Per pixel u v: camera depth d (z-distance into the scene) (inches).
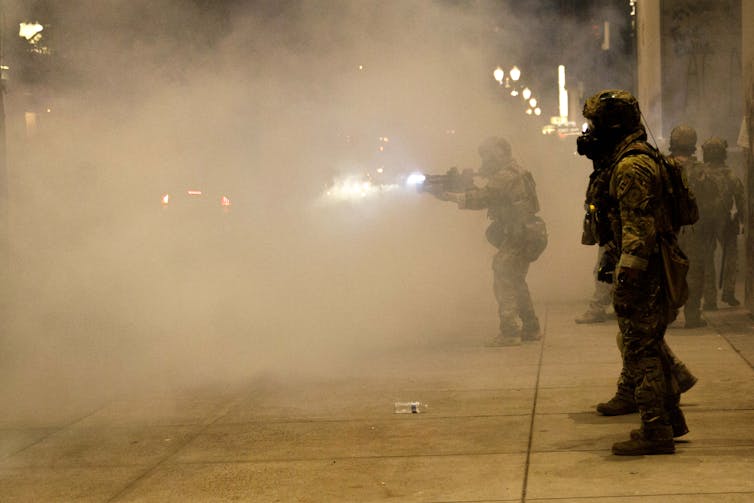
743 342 389.7
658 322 235.8
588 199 248.1
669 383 242.1
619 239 239.3
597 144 240.5
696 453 236.5
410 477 228.7
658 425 236.2
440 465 237.3
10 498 225.5
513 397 308.2
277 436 271.4
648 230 229.9
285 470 239.0
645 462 231.0
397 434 268.7
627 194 230.5
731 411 277.4
